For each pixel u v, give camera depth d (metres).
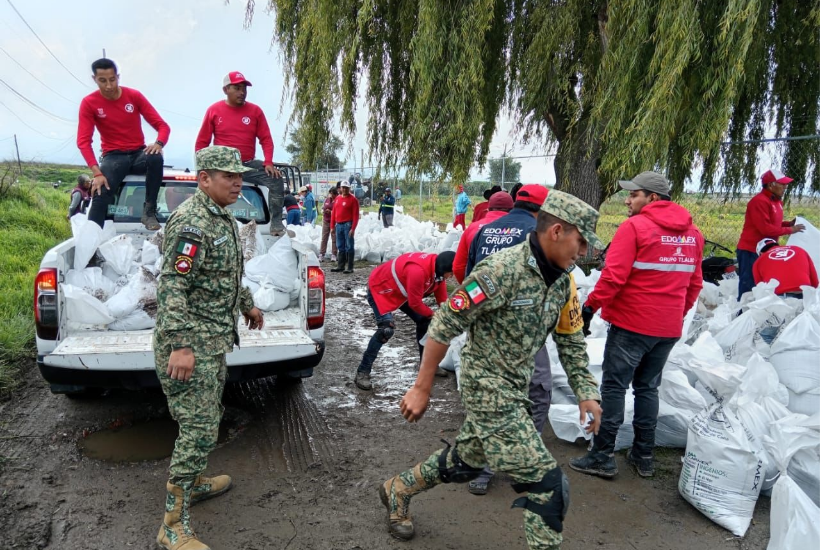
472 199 19.39
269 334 4.17
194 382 2.69
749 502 3.05
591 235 2.19
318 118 8.38
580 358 2.63
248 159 5.90
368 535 2.97
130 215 5.57
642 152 5.44
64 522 2.99
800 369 3.58
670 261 3.38
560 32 6.61
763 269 5.20
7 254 9.38
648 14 5.60
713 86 5.37
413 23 7.75
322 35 7.50
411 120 7.65
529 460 2.32
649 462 3.62
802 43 7.83
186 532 2.75
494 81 7.75
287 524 3.05
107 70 5.00
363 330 7.16
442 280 4.88
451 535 2.99
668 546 2.94
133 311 4.12
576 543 2.95
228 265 2.77
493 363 2.38
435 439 4.12
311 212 19.69
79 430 4.09
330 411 4.61
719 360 3.95
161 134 5.38
